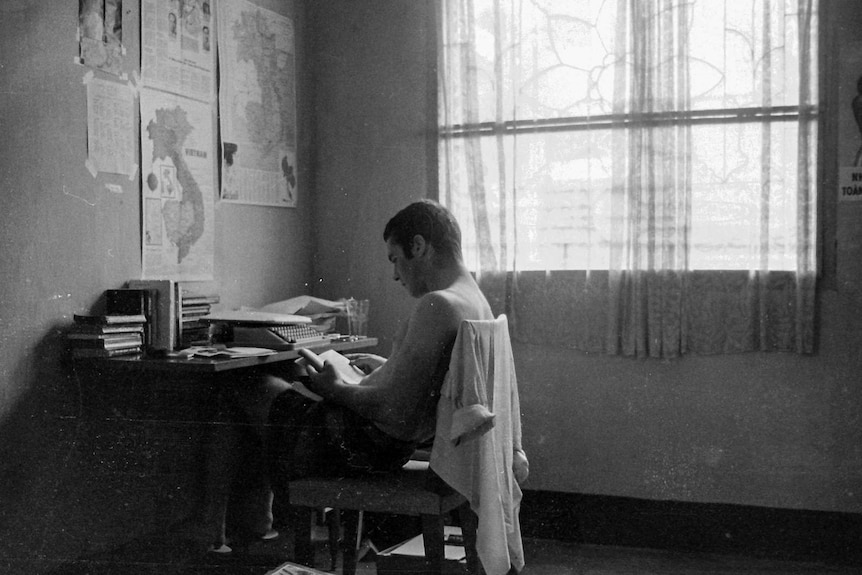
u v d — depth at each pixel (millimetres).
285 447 2584
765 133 3658
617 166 3814
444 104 4109
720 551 3678
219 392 3189
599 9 3873
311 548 2418
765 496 3645
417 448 2756
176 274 3330
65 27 2766
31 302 2629
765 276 3641
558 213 3912
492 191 4027
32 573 2637
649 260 3746
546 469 3900
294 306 3727
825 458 3582
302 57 4273
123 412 2967
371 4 4254
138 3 3113
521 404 3939
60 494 2734
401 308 4215
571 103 3908
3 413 2535
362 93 4273
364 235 4270
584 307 3854
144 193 3137
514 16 3979
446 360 2303
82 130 2838
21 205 2594
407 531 3307
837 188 3568
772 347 3639
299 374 3285
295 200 4191
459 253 2492
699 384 3715
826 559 3562
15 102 2572
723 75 3717
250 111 3834
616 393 3818
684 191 3723
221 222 3635
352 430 2430
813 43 3600
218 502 3236
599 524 3820
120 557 2951
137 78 3104
